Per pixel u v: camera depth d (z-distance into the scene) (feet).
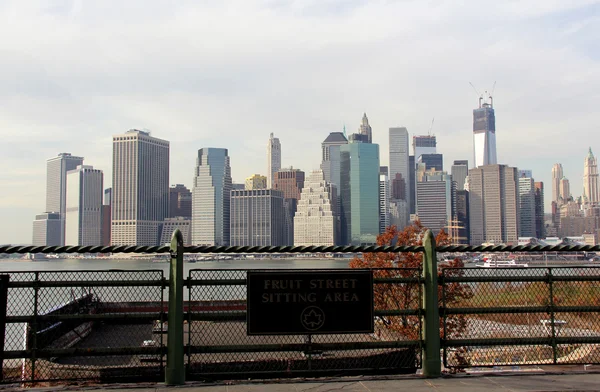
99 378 22.88
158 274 23.52
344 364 24.57
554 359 25.18
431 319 23.80
